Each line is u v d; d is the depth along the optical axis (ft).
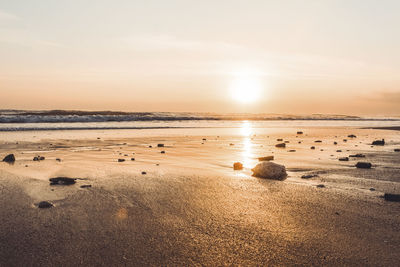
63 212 18.11
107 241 14.43
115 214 17.93
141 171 29.96
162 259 12.87
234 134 79.51
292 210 18.85
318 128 111.34
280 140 63.41
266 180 26.78
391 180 26.96
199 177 27.68
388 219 17.33
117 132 78.74
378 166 33.60
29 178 26.14
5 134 67.15
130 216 17.63
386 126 132.16
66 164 33.04
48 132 74.54
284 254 13.34
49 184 24.31
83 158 37.37
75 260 12.69
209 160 37.35
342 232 15.56
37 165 32.01
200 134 77.82
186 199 20.97
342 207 19.42
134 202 20.16
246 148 49.55
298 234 15.34
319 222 16.89
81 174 28.19
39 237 14.74
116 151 44.01
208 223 16.74
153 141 58.90
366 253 13.37
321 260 12.80
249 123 141.08
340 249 13.75
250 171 30.83
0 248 13.60
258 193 22.56
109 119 126.62
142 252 13.43
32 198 20.59
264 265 12.48
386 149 49.32
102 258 12.89
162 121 138.72
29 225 16.12
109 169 30.71
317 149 48.73
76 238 14.70
